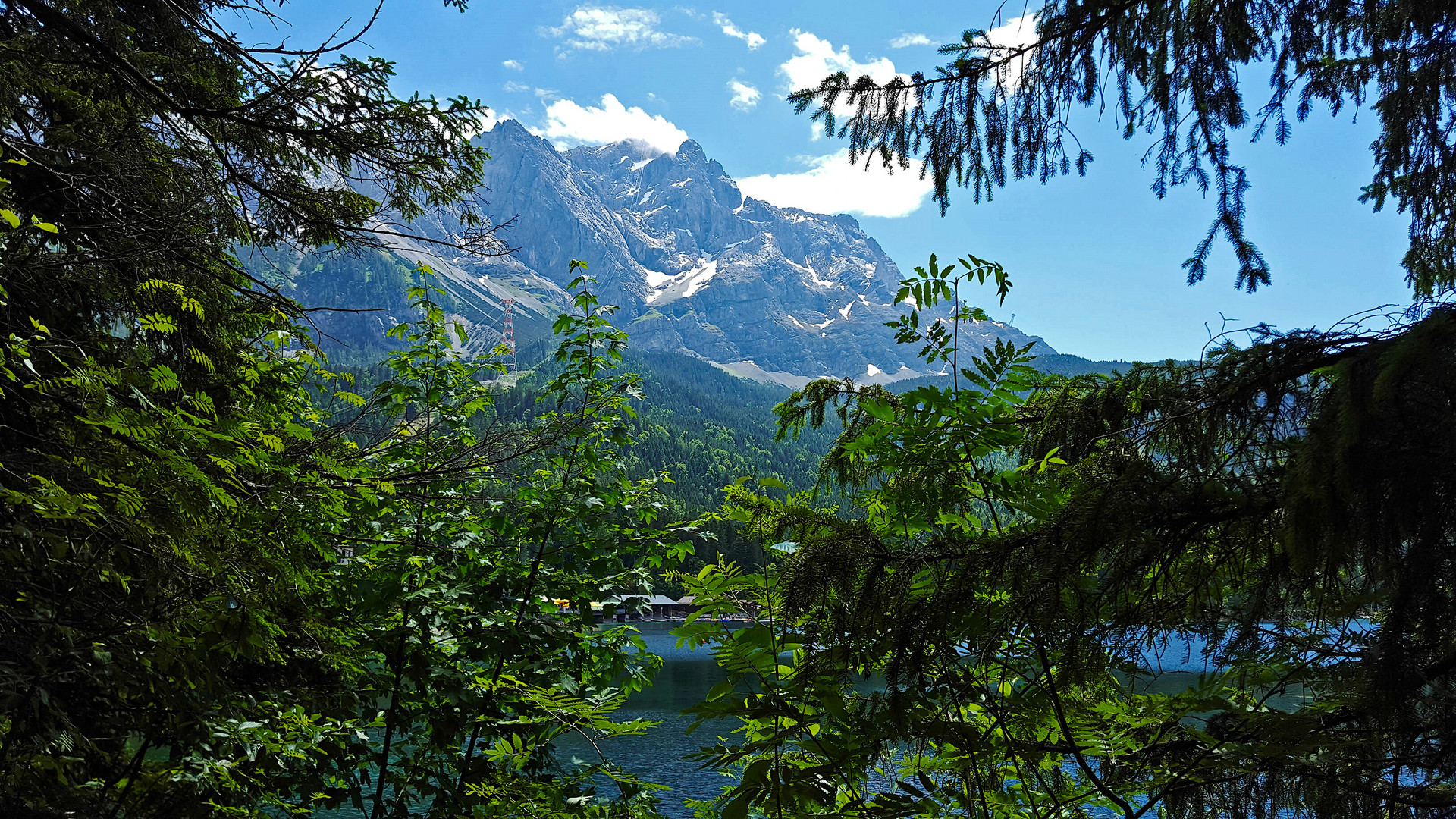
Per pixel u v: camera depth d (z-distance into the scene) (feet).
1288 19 8.45
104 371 7.29
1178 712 6.46
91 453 7.94
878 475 9.81
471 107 14.99
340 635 13.37
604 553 15.37
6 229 9.18
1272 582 5.64
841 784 7.46
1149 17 8.77
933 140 10.78
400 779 14.70
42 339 8.23
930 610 6.13
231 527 9.08
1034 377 8.11
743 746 8.02
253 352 15.60
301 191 15.01
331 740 13.55
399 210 16.19
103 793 10.99
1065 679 5.92
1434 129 9.00
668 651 187.52
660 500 15.96
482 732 15.14
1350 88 9.11
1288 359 5.48
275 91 13.20
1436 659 4.76
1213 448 5.98
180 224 12.28
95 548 9.13
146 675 9.92
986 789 7.89
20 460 8.79
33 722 9.34
